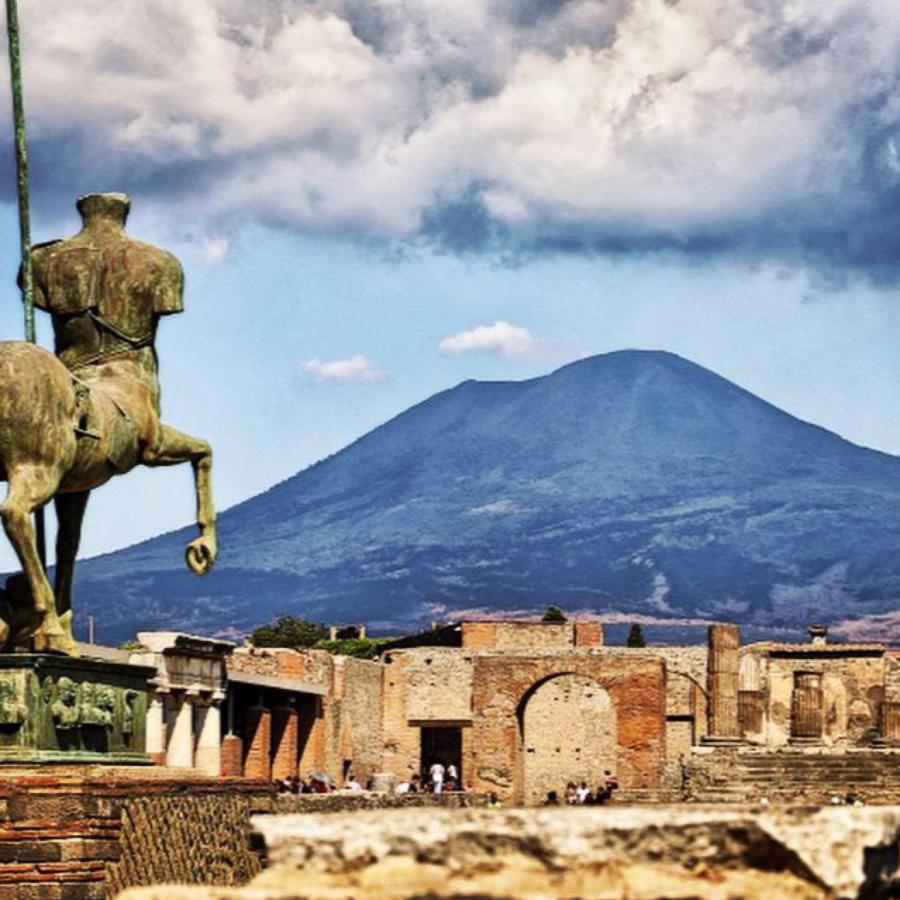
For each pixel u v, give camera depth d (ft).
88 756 87.15
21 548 84.38
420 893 39.40
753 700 364.17
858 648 368.68
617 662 371.15
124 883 83.35
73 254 91.91
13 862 81.82
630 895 39.91
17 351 84.79
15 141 92.27
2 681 84.33
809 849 40.42
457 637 439.22
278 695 295.48
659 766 367.66
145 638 224.12
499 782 372.99
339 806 199.72
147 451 91.30
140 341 92.12
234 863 91.25
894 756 318.86
